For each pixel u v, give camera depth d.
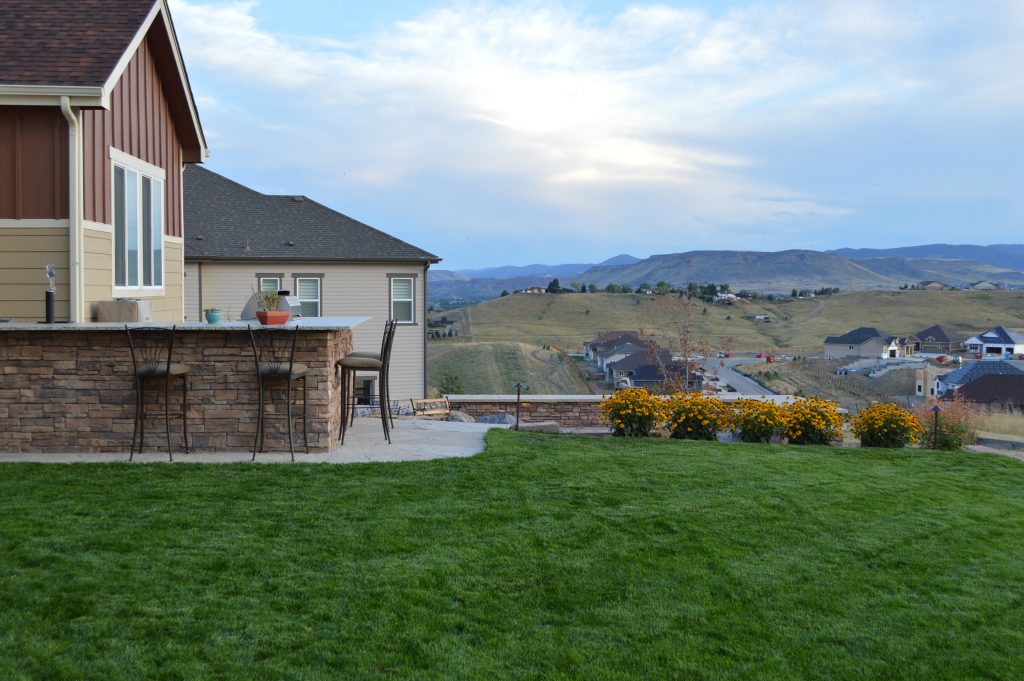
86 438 8.42
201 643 4.24
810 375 102.06
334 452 8.78
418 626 4.58
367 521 6.28
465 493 7.20
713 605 5.09
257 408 8.56
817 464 9.34
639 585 5.32
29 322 8.99
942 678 4.34
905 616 5.07
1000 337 136.12
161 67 12.05
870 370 107.62
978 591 5.54
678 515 6.77
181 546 5.57
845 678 4.29
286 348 8.58
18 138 8.93
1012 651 4.67
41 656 4.01
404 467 8.05
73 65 8.85
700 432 11.50
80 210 9.02
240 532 5.91
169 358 8.06
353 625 4.54
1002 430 19.11
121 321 9.52
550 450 9.25
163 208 12.48
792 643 4.65
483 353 74.81
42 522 5.96
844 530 6.71
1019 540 6.74
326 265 23.47
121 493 6.83
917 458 10.30
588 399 15.16
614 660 4.34
